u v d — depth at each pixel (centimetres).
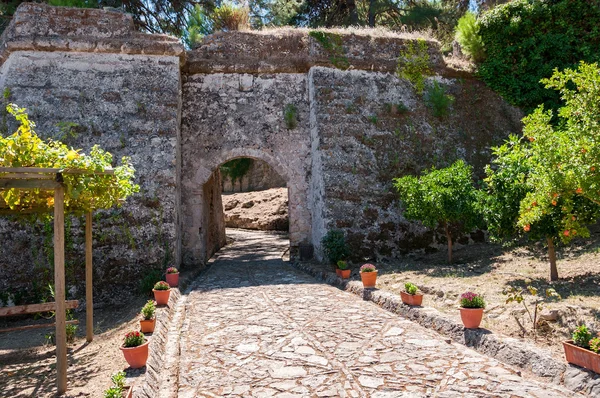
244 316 590
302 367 400
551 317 438
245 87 1121
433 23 1944
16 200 453
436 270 788
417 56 1177
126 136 927
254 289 779
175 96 977
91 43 944
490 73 1200
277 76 1139
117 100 943
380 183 1059
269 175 2873
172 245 898
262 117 1116
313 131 1092
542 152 527
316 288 773
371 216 1030
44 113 901
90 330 555
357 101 1105
